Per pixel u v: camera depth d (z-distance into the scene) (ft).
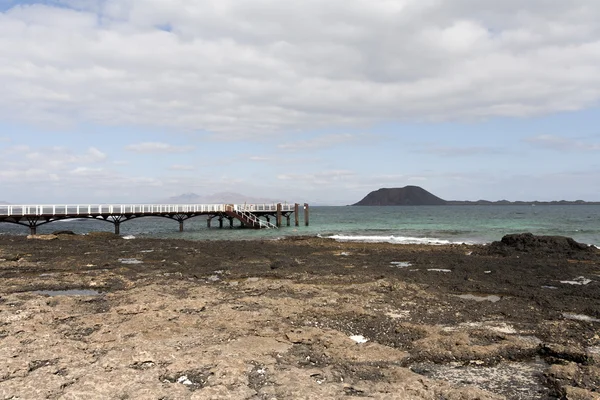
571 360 28.71
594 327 35.91
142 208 157.38
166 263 70.59
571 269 64.54
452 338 31.63
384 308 41.14
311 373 25.05
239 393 21.56
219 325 34.04
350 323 36.50
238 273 61.46
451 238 136.36
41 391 21.54
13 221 125.18
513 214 383.65
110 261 72.69
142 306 39.09
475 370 27.37
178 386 22.17
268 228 187.01
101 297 44.37
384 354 28.81
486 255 84.58
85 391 21.34
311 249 92.27
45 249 88.33
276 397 21.38
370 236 145.38
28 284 53.31
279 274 60.29
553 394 23.93
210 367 25.09
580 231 161.99
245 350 28.17
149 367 25.13
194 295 45.29
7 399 20.70
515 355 29.68
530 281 55.62
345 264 70.44
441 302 43.83
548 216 327.67
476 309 41.52
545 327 35.76
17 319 34.91
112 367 24.76
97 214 142.61
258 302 41.93
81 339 30.73
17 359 25.71
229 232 168.25
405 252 88.02
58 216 133.49
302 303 41.81
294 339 30.73
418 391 22.34
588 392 22.66
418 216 353.31
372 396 21.62
